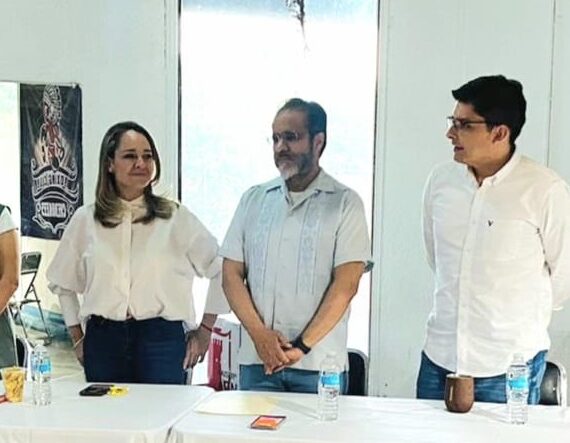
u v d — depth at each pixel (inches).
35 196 180.5
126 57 171.3
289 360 94.0
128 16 170.2
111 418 83.7
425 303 162.9
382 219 163.6
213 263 112.4
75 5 172.4
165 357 105.3
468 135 91.8
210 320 115.7
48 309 172.6
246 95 169.3
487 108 90.6
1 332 109.9
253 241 101.0
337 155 166.1
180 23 169.8
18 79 177.6
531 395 95.0
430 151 159.6
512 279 92.6
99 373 104.8
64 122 176.4
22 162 180.4
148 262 104.8
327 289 98.0
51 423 81.7
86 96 174.4
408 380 165.3
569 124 151.3
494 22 153.3
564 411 88.3
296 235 98.0
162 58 169.6
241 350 104.6
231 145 170.9
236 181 171.5
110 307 104.0
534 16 151.0
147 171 106.2
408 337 164.7
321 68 165.3
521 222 92.1
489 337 93.6
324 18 164.1
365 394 107.8
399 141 161.2
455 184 96.3
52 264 111.5
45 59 175.6
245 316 98.7
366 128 164.2
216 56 169.5
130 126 107.0
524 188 92.4
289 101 100.0
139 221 106.9
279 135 97.7
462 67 155.8
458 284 95.0
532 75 152.4
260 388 101.0
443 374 97.0
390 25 159.0
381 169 162.6
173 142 171.2
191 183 173.3
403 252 163.5
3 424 81.4
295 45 166.1
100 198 107.0
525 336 93.6
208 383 147.3
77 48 173.6
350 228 98.0
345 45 163.8
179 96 171.2
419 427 81.4
